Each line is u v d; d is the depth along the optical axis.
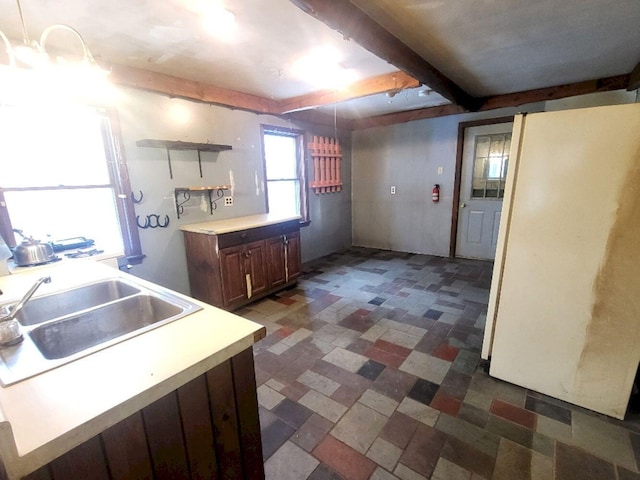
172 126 2.96
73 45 2.12
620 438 1.55
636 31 2.19
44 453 0.60
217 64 2.56
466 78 3.21
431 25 2.04
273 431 1.64
